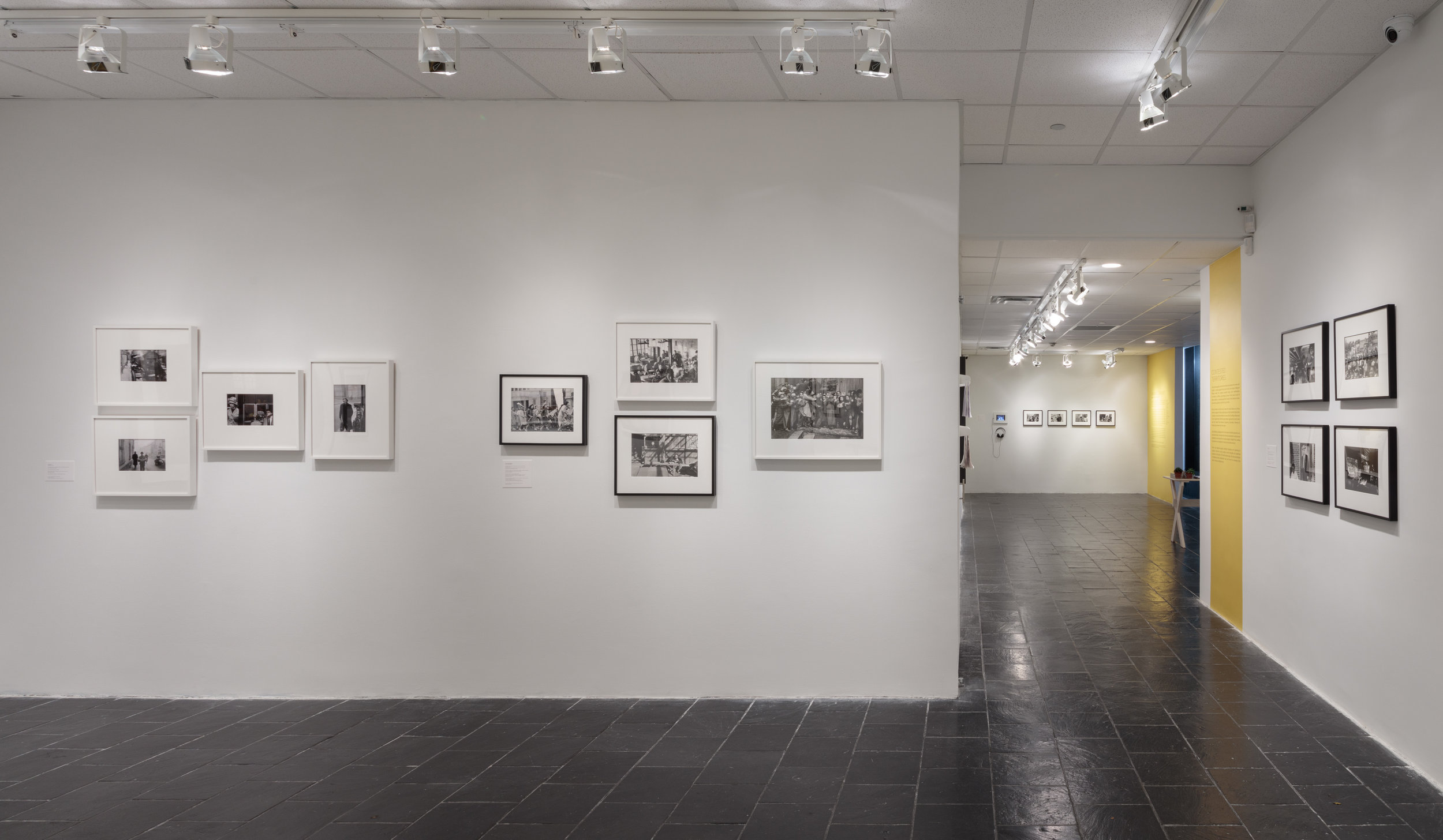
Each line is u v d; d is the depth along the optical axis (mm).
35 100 4648
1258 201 5449
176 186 4652
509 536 4613
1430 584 3500
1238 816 3133
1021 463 18656
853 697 4523
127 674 4629
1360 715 4109
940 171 4516
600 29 3475
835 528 4535
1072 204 5645
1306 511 4801
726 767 3617
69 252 4652
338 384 4605
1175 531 10469
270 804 3289
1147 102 3826
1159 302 9570
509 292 4633
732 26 3576
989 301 9578
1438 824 3051
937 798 3299
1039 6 3441
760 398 4543
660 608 4586
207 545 4629
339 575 4625
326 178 4652
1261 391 5504
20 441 4637
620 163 4625
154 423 4609
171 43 3928
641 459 4582
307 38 3863
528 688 4605
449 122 4648
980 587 7641
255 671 4625
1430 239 3510
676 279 4602
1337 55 3891
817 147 4566
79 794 3381
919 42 3787
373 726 4164
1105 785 3414
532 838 3004
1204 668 5062
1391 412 3826
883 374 4535
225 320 4648
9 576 4637
